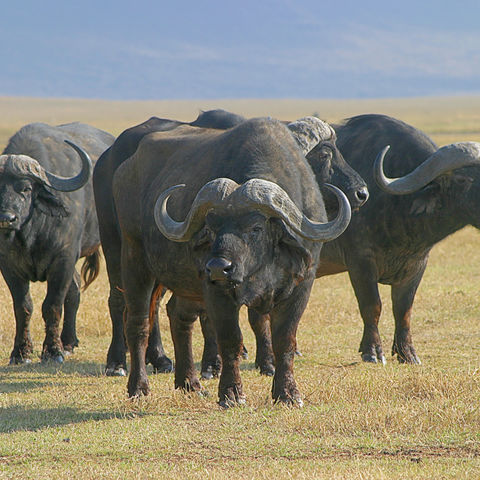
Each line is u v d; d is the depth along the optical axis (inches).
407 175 1434.5
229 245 995.9
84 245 1852.9
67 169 1782.7
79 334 1889.8
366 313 1530.5
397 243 1509.6
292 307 1111.0
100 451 949.8
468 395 1118.4
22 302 1642.5
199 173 1139.3
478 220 1425.9
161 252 1173.7
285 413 1055.6
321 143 1387.8
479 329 1775.3
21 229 1619.1
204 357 1459.2
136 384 1240.8
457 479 812.0
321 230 1031.0
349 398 1149.7
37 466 901.8
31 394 1299.2
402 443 937.5
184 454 934.4
